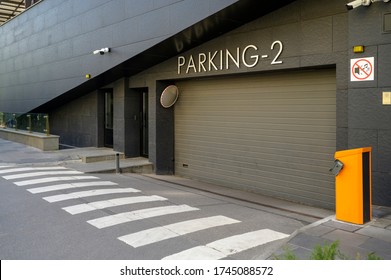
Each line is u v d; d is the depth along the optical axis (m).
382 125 7.46
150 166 13.76
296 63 9.16
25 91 21.48
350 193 6.47
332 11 8.48
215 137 12.21
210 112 12.35
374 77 7.51
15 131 19.77
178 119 13.67
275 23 9.54
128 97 15.23
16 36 22.58
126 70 14.16
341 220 6.59
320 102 9.39
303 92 9.73
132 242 5.79
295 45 9.16
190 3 10.26
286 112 10.12
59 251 5.46
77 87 16.30
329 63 8.57
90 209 7.60
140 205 8.00
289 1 9.12
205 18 9.80
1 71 25.34
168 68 12.92
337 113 8.46
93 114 17.38
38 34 19.61
